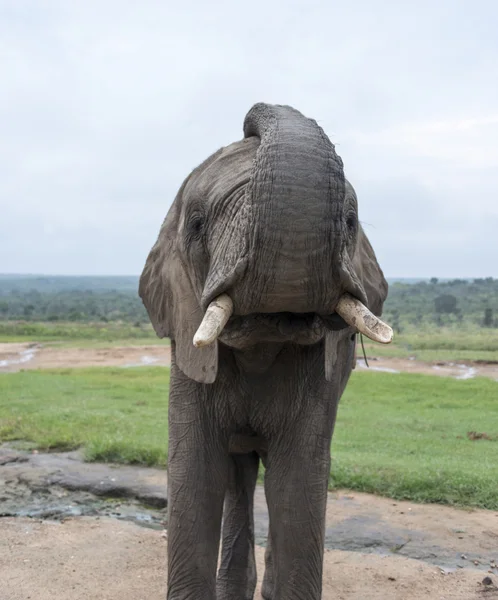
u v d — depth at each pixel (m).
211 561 3.27
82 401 12.99
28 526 5.71
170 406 3.40
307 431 3.24
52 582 4.60
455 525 6.03
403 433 10.27
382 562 5.12
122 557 5.06
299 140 2.21
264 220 2.16
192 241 2.93
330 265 2.25
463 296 101.50
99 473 7.31
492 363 25.30
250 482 4.15
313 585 3.24
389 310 72.88
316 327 2.65
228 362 3.22
